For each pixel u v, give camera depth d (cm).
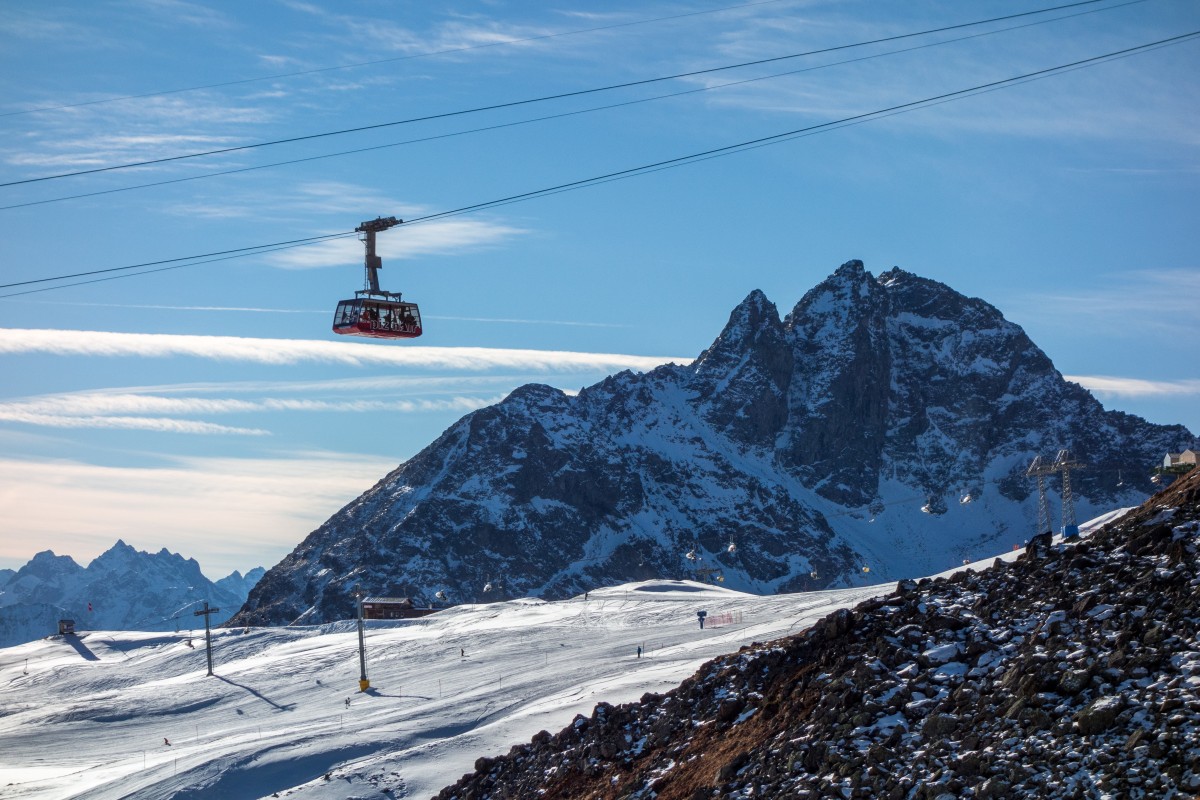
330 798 7356
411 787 7450
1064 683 3484
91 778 10675
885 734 3769
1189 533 4062
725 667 5253
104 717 14675
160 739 13100
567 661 12875
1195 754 2956
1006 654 3881
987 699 3659
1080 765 3136
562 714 8706
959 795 3275
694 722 4900
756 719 4491
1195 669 3291
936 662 4050
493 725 8756
